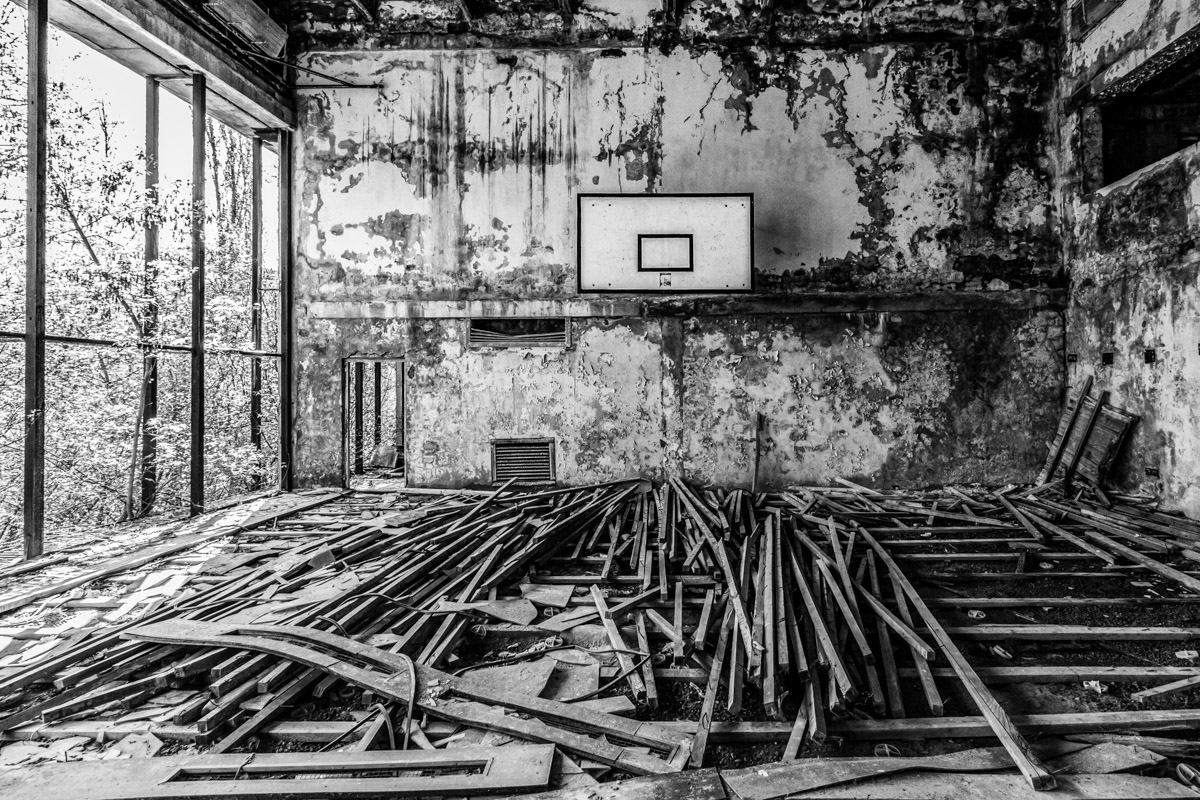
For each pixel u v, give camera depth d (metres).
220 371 7.45
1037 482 5.94
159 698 2.39
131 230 5.62
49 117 5.34
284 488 6.19
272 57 5.91
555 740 2.09
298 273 6.29
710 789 1.86
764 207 6.19
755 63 6.15
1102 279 5.50
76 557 4.04
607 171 6.23
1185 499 4.61
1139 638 2.88
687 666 2.63
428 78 6.23
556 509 5.05
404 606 3.14
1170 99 5.62
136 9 4.46
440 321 6.21
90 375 5.71
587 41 6.18
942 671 2.56
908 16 6.04
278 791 1.86
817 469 6.07
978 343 6.01
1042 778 1.86
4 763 2.01
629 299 6.10
